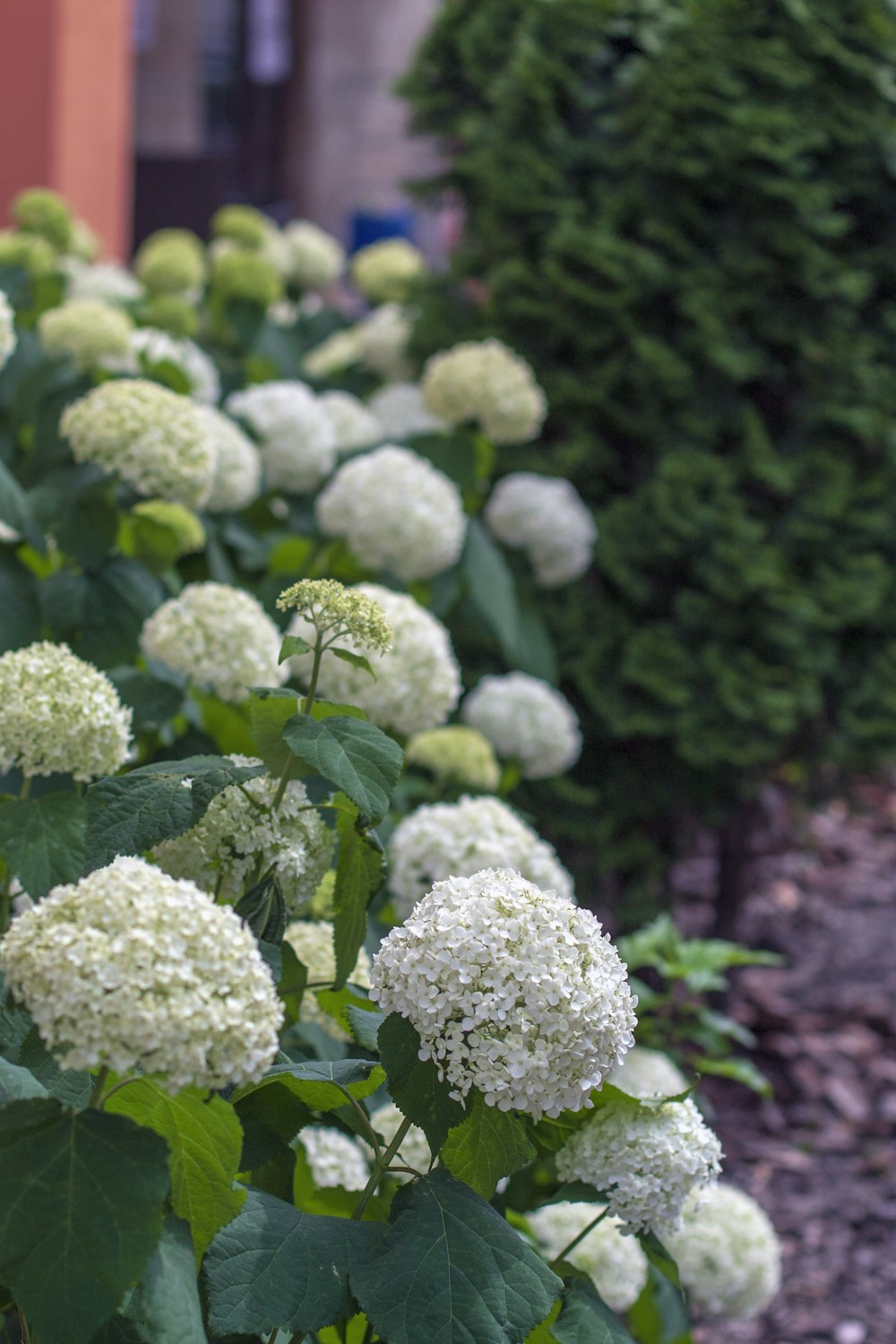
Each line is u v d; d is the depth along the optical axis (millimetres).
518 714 2971
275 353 4664
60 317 3061
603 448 4156
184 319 3857
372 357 4637
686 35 3998
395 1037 1209
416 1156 1729
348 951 1458
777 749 4105
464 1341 1121
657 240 4109
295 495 3428
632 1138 1464
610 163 4094
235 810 1393
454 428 3291
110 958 1019
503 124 4164
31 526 2207
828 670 4180
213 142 15430
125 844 1280
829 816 6508
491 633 3498
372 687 2113
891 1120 4070
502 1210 1596
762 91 3990
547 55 4160
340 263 5898
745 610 4090
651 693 4082
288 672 2092
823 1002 4746
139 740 2066
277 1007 1070
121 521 2275
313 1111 1499
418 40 4645
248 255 4598
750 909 5391
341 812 1427
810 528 4090
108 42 7023
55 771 1561
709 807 4230
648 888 4270
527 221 4195
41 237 4398
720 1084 4223
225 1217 1154
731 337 4090
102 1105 1180
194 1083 1045
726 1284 2297
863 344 4164
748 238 4082
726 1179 3738
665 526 4059
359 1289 1144
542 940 1199
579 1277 1479
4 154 6406
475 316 4398
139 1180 1005
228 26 15258
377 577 2830
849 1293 3279
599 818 4121
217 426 2750
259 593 2713
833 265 4039
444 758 2465
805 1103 4145
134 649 2203
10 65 6340
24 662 1518
